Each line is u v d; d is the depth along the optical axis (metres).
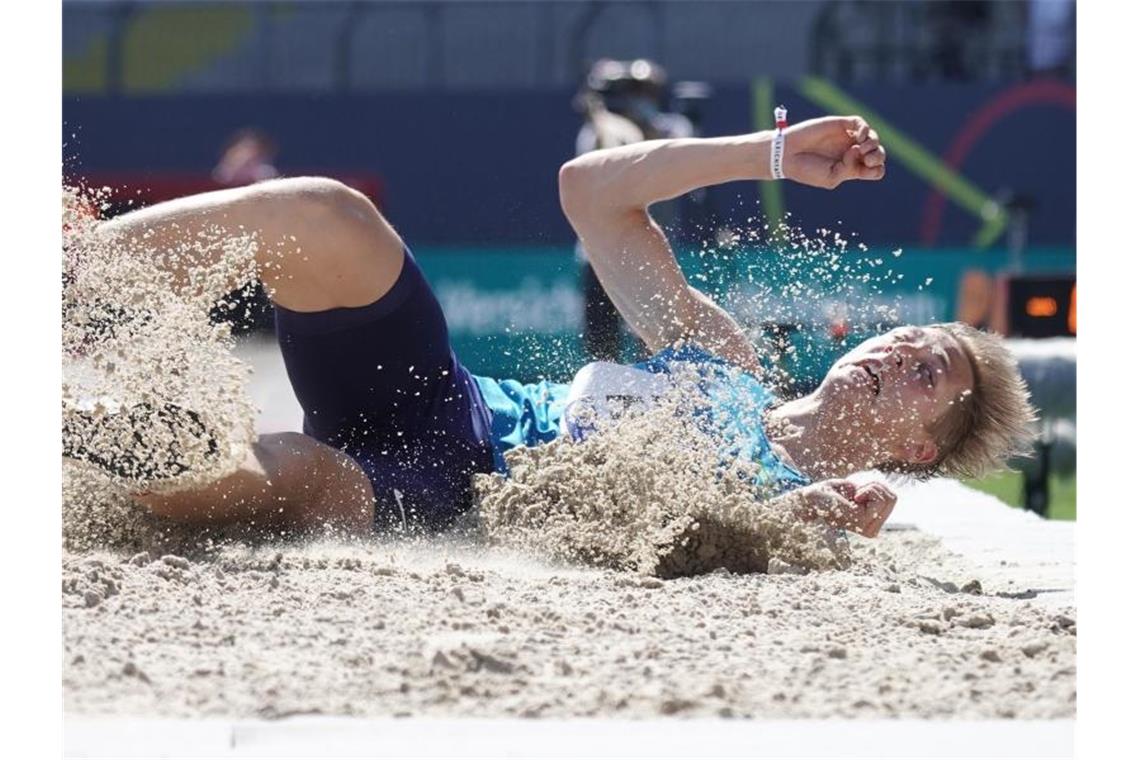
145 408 12.19
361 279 13.55
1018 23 44.12
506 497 13.66
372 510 13.78
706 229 32.19
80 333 12.71
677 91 34.78
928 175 42.66
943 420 15.52
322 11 45.81
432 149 43.50
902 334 15.45
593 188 15.27
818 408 15.08
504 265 41.91
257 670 9.17
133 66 46.56
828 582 12.63
